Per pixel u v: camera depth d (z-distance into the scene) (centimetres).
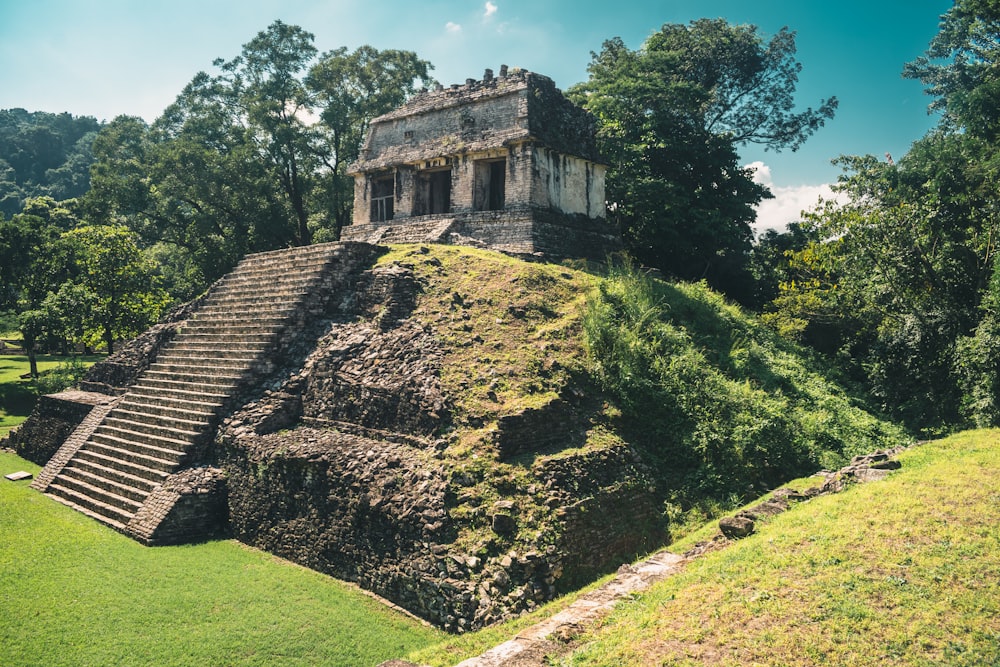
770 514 1095
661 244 3111
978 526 848
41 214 5631
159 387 1872
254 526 1425
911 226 2192
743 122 3791
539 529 1127
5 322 3369
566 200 2483
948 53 3981
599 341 1596
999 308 1753
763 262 3659
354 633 1009
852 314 2484
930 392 2091
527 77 2364
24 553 1284
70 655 920
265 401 1633
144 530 1392
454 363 1476
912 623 667
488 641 889
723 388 1645
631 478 1348
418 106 2714
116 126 4103
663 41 3609
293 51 3822
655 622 739
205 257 3772
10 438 2328
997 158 2223
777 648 651
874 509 948
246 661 917
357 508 1228
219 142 3900
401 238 2475
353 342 1664
